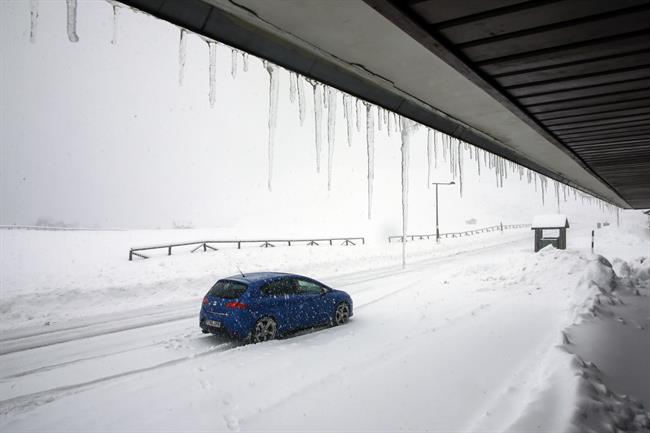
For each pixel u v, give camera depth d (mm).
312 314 9070
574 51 3688
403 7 2920
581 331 6660
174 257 20391
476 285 13664
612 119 6008
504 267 15328
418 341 7336
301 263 21703
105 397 5379
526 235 50844
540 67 4066
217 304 8320
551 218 28125
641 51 3678
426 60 4426
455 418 4395
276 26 3643
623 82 4469
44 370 6578
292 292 8984
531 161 10391
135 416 4762
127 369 6562
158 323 10078
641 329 7242
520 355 6352
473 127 7176
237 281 8562
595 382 4574
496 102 5828
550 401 4160
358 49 4145
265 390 5398
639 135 7121
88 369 6609
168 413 4805
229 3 3254
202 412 4793
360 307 11688
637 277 12859
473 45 3570
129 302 12898
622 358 5734
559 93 4844
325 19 3541
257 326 8094
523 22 3158
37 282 14359
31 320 10477
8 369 6672
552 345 6148
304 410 4734
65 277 15273
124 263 18438
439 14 3039
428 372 5754
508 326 8141
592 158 9656
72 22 3088
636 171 12031
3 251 20953
